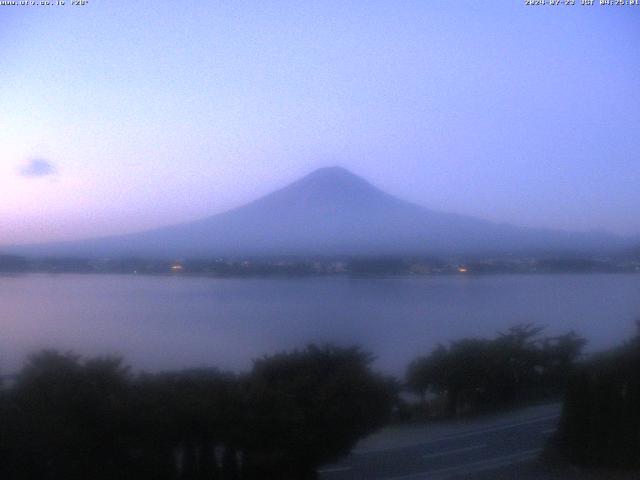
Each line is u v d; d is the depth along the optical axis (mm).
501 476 6668
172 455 6387
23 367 6590
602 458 7184
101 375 6551
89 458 6238
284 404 6633
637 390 7574
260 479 6559
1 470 6070
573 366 8062
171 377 6781
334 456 6824
